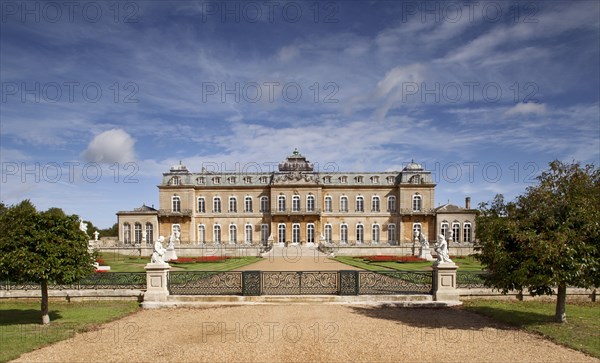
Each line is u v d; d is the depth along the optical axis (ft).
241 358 32.37
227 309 50.52
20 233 44.68
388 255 181.47
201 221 248.52
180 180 247.09
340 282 55.47
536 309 51.37
